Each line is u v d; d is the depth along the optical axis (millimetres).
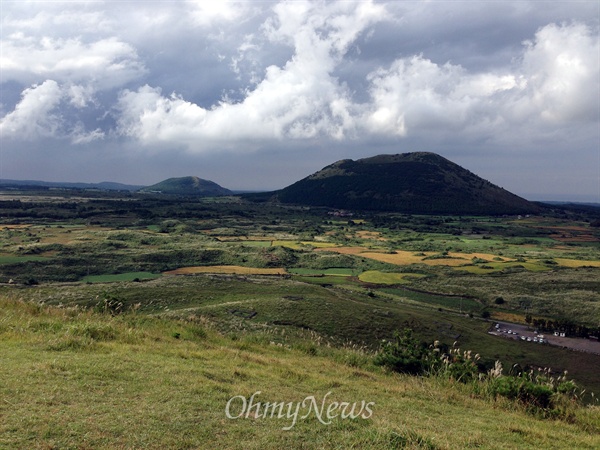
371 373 13719
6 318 13188
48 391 7395
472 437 8031
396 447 6906
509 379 12367
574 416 11070
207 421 7090
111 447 5695
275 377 10891
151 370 9523
